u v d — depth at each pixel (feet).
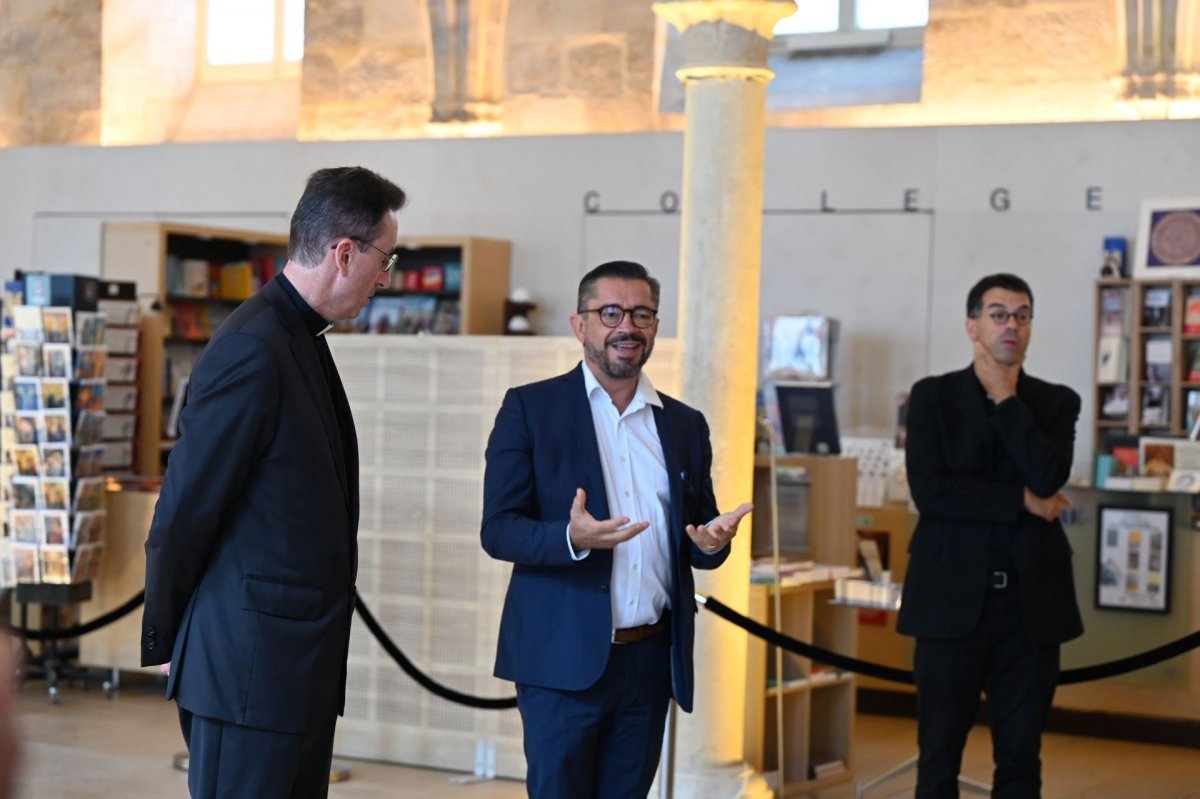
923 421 15.14
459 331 36.11
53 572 24.95
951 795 14.89
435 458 20.30
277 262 37.32
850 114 37.81
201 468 9.45
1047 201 31.65
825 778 20.18
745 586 17.95
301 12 43.91
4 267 39.42
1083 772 22.24
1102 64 35.73
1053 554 14.83
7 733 3.03
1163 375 30.22
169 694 9.82
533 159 36.01
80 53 44.91
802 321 31.76
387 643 18.12
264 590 9.65
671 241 34.83
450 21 40.50
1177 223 30.01
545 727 11.54
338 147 37.35
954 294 32.42
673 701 16.72
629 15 39.63
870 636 26.86
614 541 10.88
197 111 44.65
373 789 19.30
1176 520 24.18
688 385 17.88
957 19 36.83
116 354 30.78
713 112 17.71
